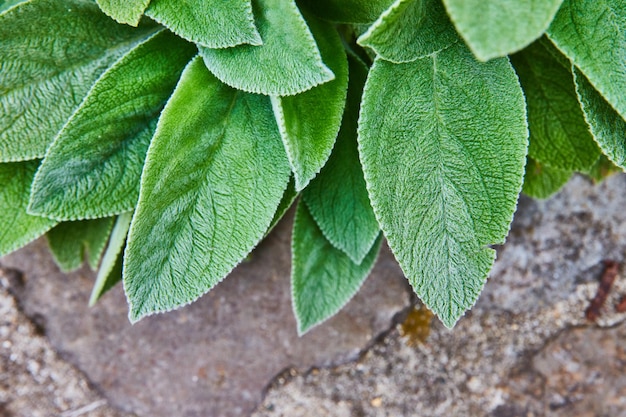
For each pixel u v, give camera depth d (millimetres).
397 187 603
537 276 772
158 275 610
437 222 606
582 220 768
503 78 606
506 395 781
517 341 777
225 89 624
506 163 603
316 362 773
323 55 623
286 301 756
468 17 542
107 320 771
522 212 764
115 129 625
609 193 765
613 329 775
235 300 759
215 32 598
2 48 622
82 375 784
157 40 632
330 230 658
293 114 609
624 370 777
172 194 607
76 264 708
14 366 782
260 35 598
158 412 784
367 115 596
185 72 616
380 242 687
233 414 782
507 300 774
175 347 771
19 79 631
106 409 786
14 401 787
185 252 615
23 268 768
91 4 633
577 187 763
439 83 607
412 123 604
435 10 591
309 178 604
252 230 621
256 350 770
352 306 758
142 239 600
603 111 607
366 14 615
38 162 661
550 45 637
